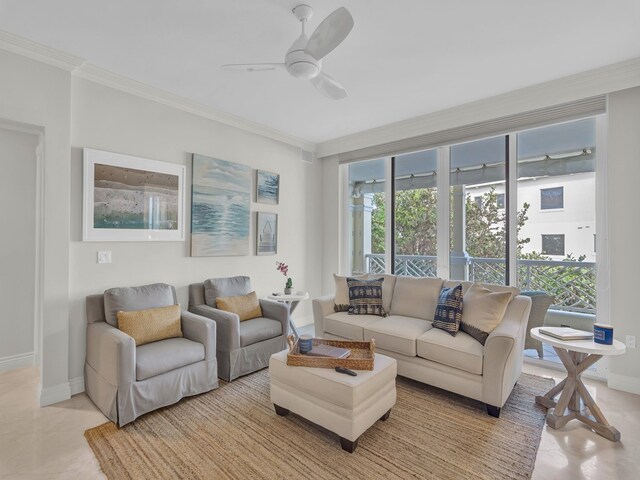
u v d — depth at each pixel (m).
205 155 3.75
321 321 3.59
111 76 2.96
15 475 1.83
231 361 3.02
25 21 2.23
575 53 2.65
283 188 4.69
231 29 2.34
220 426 2.30
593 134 3.16
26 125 2.53
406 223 4.41
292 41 2.49
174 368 2.56
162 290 3.09
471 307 2.83
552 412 2.40
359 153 4.77
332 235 5.12
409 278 3.60
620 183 2.88
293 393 2.30
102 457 1.98
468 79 3.09
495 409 2.43
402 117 4.05
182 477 1.82
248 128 4.20
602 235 3.07
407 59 2.73
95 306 2.80
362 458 1.97
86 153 2.84
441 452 2.03
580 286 3.28
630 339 2.83
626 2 2.06
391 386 2.36
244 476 1.83
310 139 4.95
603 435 2.20
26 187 3.22
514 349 2.47
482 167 3.79
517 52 2.64
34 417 2.40
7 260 3.14
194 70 2.91
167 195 3.39
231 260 4.04
